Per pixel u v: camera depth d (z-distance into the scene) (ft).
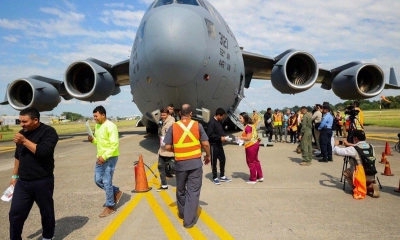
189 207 12.44
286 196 16.35
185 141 12.94
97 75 43.34
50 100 47.93
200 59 25.90
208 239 11.07
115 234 11.75
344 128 51.72
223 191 17.65
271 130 44.29
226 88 31.42
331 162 26.76
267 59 46.01
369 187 16.06
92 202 16.21
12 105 47.16
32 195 10.82
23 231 12.55
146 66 26.63
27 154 10.64
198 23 26.37
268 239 10.88
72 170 26.23
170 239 11.15
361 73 46.60
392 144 38.34
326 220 12.66
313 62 40.32
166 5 27.86
